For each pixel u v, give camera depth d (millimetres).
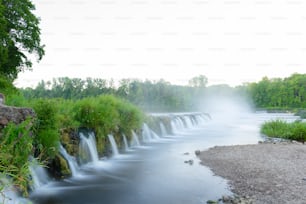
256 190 8828
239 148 17172
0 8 22000
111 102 18766
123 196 8672
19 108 7578
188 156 15570
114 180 10547
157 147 19672
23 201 7371
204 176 10906
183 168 12453
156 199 8398
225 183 9844
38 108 10008
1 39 22781
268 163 12539
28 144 6906
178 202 8117
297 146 17656
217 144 20984
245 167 11922
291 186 9062
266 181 9750
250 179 10109
